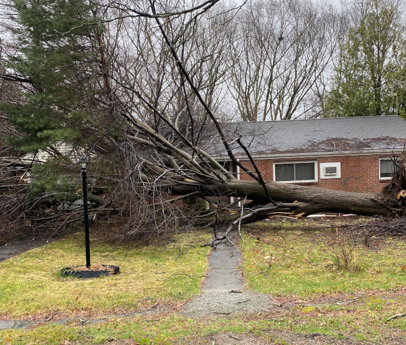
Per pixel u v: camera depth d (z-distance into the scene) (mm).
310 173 16266
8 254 9961
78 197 12117
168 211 11859
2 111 11484
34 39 11094
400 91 26828
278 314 5160
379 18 27797
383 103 27328
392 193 11938
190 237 11828
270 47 30688
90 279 7297
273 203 12398
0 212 11930
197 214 13305
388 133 17531
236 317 5117
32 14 10852
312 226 13258
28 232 12797
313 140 17156
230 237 11586
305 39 31406
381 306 5246
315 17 31156
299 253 9008
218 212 12969
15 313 5492
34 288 6617
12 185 12102
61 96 10969
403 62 27031
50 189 10906
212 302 5789
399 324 4555
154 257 9320
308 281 6680
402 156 11938
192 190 12828
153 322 5016
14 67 10914
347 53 28781
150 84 14703
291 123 19453
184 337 4453
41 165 11062
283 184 12500
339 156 16094
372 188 16062
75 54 11094
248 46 29844
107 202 11242
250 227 13273
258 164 16109
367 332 4379
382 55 28031
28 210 12195
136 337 4488
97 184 12383
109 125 11016
